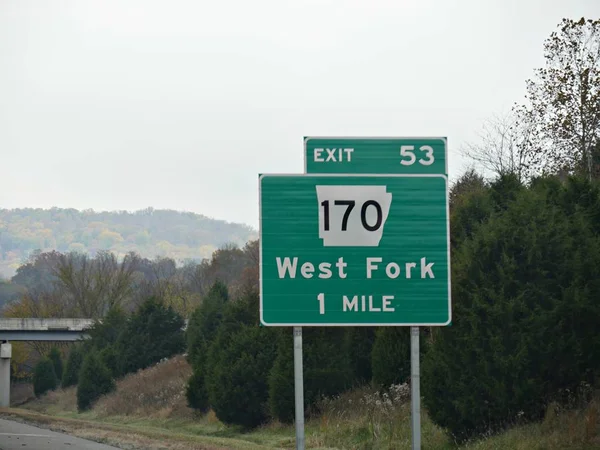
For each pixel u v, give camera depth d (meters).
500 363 35.56
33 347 182.25
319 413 56.38
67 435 52.72
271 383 58.22
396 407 48.34
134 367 108.94
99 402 101.81
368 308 27.06
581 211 42.12
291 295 26.94
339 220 27.25
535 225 37.88
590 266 37.22
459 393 37.16
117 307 129.38
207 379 69.69
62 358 171.12
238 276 197.12
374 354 53.53
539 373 35.81
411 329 27.12
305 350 57.88
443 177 27.52
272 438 54.75
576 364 35.59
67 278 170.00
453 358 37.62
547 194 44.16
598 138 67.00
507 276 37.16
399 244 27.27
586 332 36.25
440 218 27.42
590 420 32.28
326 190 27.30
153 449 42.31
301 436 26.31
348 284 27.09
